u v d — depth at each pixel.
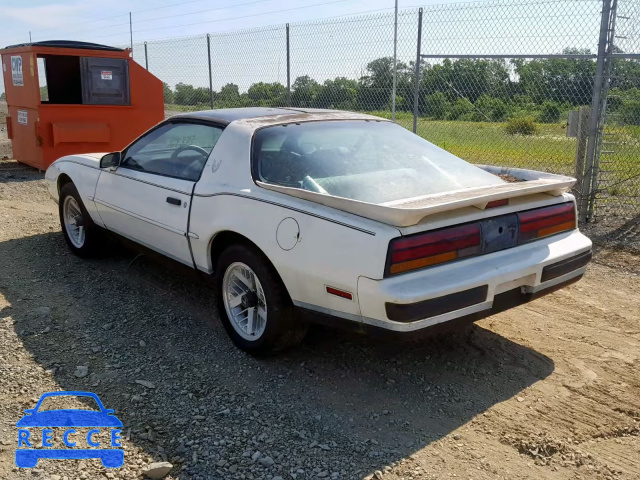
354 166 3.80
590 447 3.02
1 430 3.02
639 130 7.40
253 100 11.71
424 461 2.89
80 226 5.72
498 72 8.33
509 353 4.00
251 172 3.76
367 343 4.08
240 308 3.94
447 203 3.06
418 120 9.20
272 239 3.47
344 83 10.11
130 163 4.88
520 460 2.91
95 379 3.54
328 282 3.23
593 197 7.29
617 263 5.89
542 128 8.10
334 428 3.14
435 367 3.79
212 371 3.68
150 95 10.73
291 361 3.83
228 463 2.83
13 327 4.20
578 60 7.67
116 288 4.99
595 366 3.84
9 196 8.79
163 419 3.16
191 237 4.08
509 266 3.37
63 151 10.14
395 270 3.02
